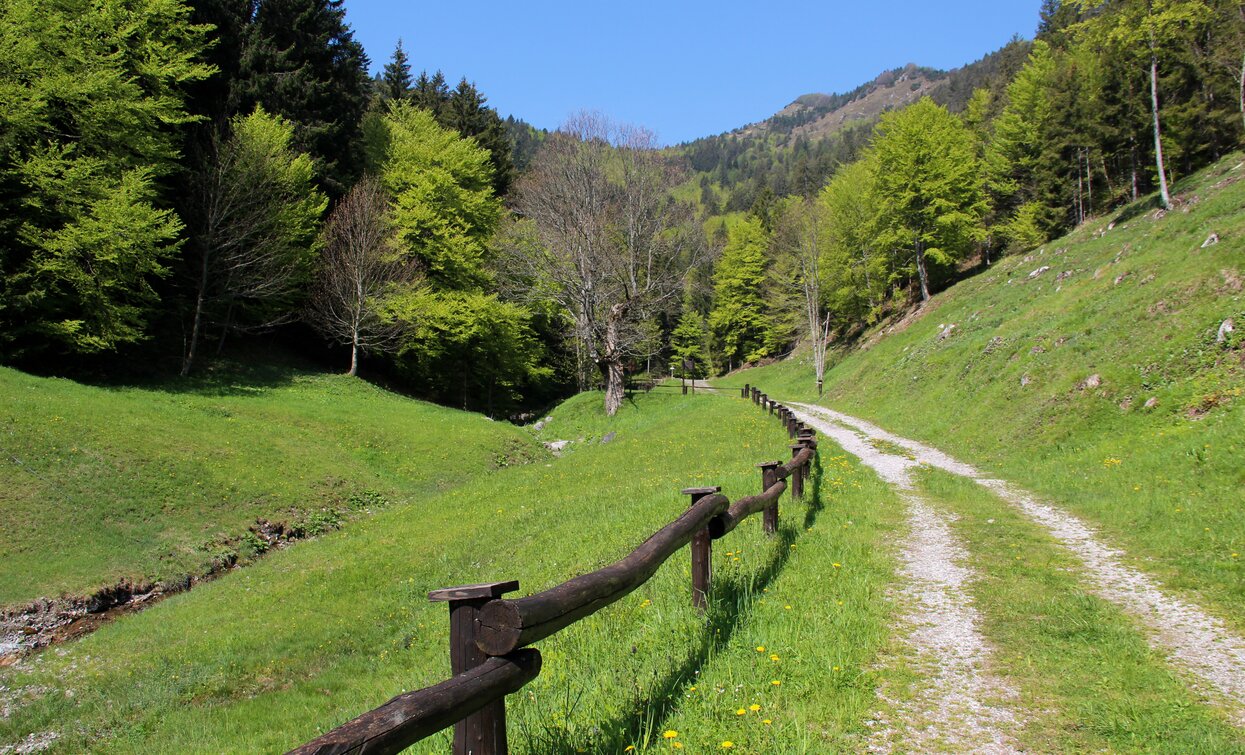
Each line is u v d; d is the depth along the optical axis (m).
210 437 22.92
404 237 43.09
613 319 40.88
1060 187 49.72
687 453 22.62
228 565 17.30
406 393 44.56
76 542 15.77
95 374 27.34
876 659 5.37
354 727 2.47
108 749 8.63
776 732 4.13
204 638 11.73
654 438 27.77
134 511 17.53
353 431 28.36
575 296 41.84
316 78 41.25
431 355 43.81
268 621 12.30
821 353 55.28
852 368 48.72
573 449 34.62
